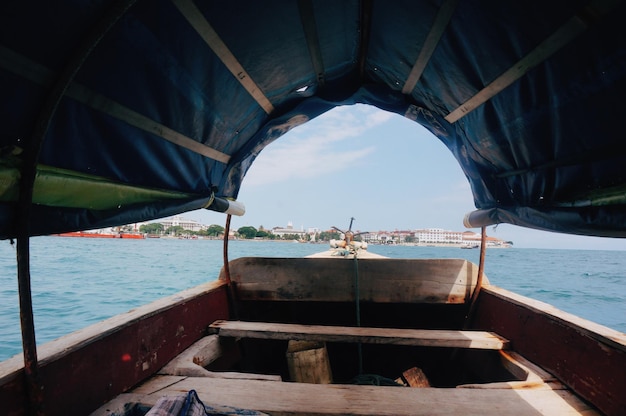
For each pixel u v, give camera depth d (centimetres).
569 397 192
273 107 292
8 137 125
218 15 173
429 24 198
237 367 331
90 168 165
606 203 154
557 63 157
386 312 402
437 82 244
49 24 121
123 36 149
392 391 195
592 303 1983
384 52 255
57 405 149
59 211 150
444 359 368
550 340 222
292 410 175
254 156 339
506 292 303
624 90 138
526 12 149
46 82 129
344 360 388
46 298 1511
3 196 124
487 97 211
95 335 172
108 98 159
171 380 209
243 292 353
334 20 225
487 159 255
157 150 201
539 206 200
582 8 129
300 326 293
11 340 924
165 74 179
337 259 350
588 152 165
